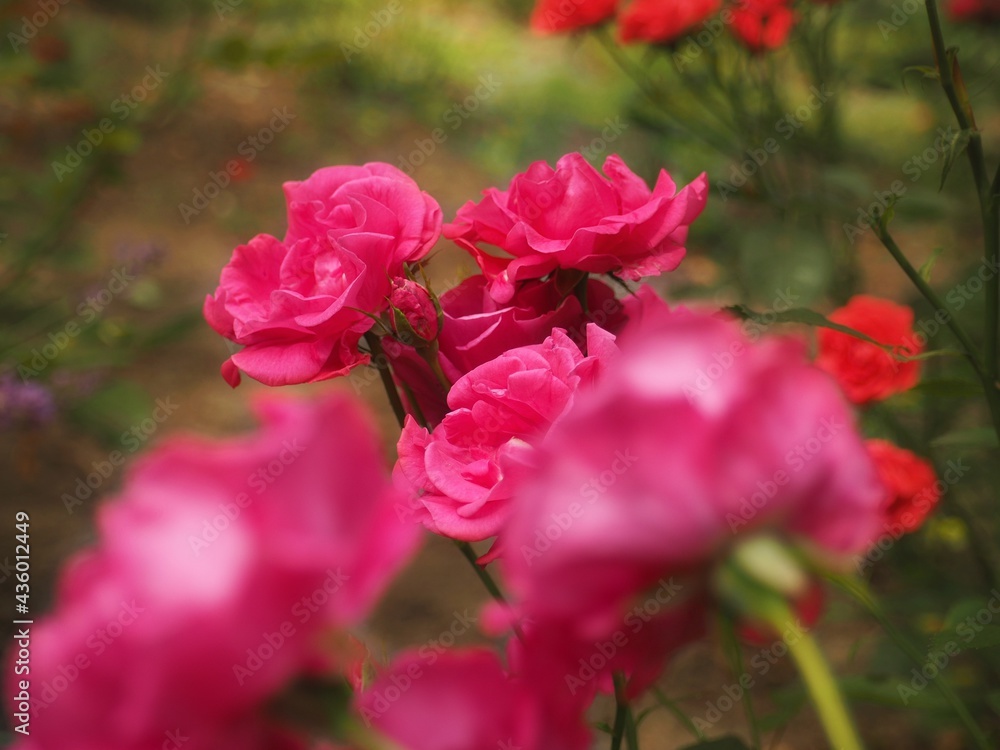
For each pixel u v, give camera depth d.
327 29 3.26
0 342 1.10
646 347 0.31
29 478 1.16
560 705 0.35
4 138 1.67
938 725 0.72
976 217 1.44
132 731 0.26
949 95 0.56
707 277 1.72
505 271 0.50
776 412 0.30
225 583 0.27
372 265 0.48
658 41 1.13
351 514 0.28
